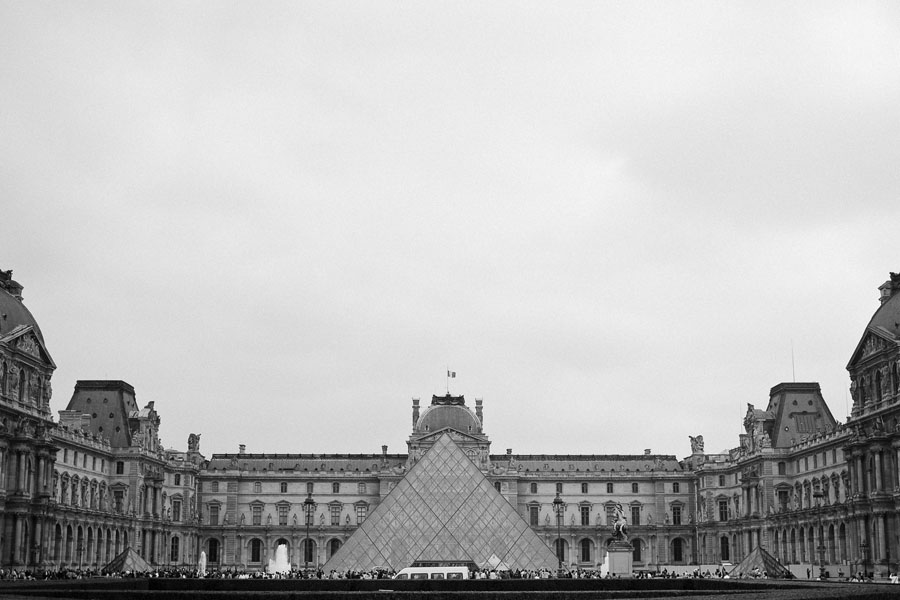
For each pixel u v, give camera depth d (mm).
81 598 111125
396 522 180750
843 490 197000
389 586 135125
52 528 180250
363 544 178625
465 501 183000
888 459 168625
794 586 105375
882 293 182125
